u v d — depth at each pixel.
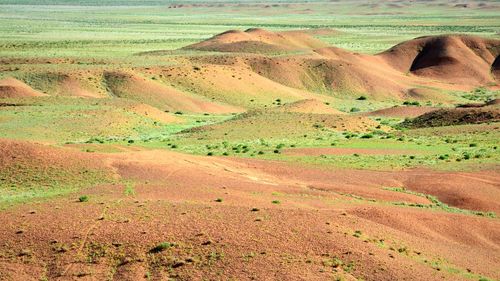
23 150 54.28
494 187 53.66
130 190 46.91
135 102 106.50
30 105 101.69
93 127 88.12
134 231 36.38
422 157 67.12
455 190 52.69
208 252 33.47
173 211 40.09
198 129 90.31
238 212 39.75
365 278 30.70
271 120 92.56
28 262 33.59
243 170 58.06
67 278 31.80
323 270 31.19
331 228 36.59
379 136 84.31
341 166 62.22
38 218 39.34
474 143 74.56
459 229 41.62
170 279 31.09
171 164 56.41
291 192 49.59
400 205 48.12
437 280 30.81
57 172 51.34
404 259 33.47
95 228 37.06
